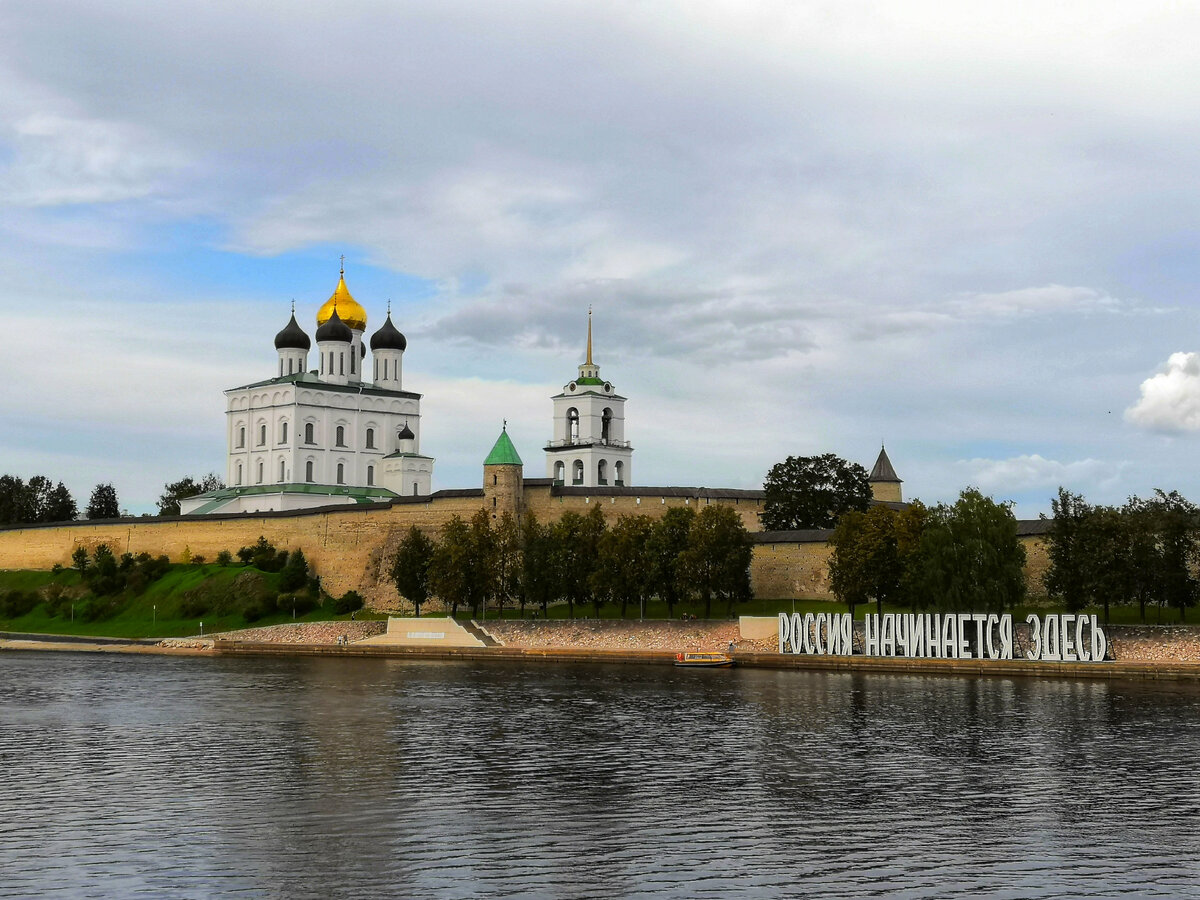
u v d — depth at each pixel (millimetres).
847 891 47969
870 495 175625
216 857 52250
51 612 181375
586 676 120125
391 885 48594
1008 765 70875
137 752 76750
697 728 84938
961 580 120375
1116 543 116875
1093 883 49000
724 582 141375
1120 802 61750
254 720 90250
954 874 50062
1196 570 123688
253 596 170000
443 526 163875
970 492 124188
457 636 148500
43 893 47719
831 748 76625
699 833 56031
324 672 126875
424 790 65062
